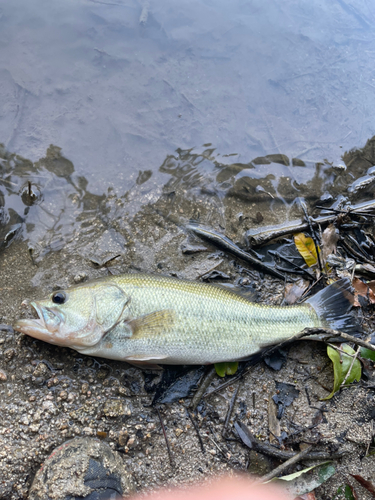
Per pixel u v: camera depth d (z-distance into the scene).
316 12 0.67
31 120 0.49
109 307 0.36
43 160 0.47
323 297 0.41
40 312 0.35
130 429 0.36
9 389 0.36
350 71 0.61
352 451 0.37
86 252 0.44
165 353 0.37
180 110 0.53
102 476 0.32
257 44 0.61
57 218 0.45
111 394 0.37
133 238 0.45
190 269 0.44
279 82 0.58
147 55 0.57
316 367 0.41
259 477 0.36
